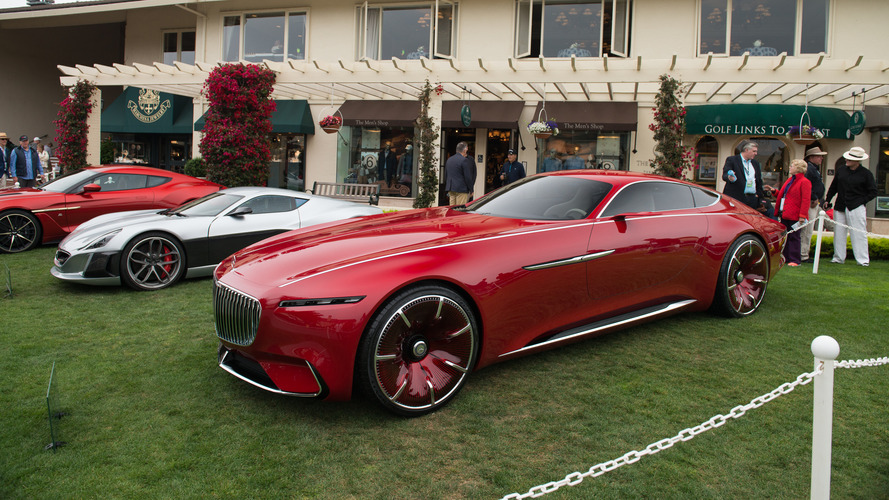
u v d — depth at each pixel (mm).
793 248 8219
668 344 4227
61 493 2307
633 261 4016
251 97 11469
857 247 8477
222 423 2947
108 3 16688
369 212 7449
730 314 4863
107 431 2842
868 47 12812
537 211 4105
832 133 12070
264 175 11961
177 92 16016
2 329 4516
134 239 5887
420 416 3059
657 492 2348
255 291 2965
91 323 4738
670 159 11125
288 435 2824
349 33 16016
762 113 12297
